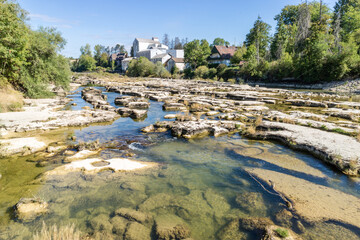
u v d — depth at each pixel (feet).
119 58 460.55
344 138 33.73
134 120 51.57
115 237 15.11
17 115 47.91
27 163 26.89
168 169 26.07
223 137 39.04
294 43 207.62
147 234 15.49
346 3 220.43
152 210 18.21
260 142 36.19
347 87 136.46
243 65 225.35
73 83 163.32
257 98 83.71
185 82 185.06
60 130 41.70
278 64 193.47
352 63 143.54
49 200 19.31
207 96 93.76
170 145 34.78
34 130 40.34
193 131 39.45
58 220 16.81
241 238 15.16
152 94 93.66
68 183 22.09
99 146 33.35
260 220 16.87
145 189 21.48
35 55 75.56
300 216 17.25
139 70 288.51
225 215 17.74
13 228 15.87
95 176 23.62
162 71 284.61
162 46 440.86
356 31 178.70
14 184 21.91
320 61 155.12
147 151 32.12
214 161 28.60
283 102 79.77
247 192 21.08
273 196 20.24
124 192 20.80
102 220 16.85
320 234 15.30
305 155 30.35
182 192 21.12
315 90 136.15
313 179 23.54
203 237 15.33
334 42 172.76
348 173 24.53
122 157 29.58
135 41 444.14
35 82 76.89
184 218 17.30
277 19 266.98
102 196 20.08
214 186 22.31
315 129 39.24
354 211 17.93
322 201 19.31
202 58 289.12
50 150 30.37
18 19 59.31
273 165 27.14
